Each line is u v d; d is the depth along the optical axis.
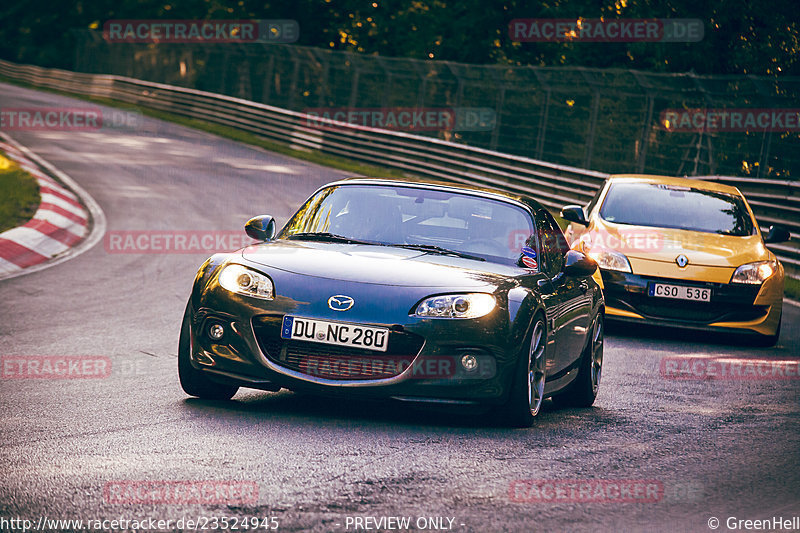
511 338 10.81
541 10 68.88
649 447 10.54
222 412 10.92
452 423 11.20
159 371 13.49
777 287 20.22
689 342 20.19
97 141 61.41
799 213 30.02
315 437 9.88
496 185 48.34
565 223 41.28
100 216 33.72
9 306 18.50
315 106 68.38
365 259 11.42
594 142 46.16
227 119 74.88
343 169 58.38
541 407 13.43
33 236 27.12
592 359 13.79
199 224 33.34
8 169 40.59
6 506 7.23
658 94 41.97
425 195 13.03
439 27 76.88
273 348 10.76
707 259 20.16
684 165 43.59
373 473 8.59
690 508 8.17
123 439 9.46
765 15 58.16
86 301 19.61
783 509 8.32
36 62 124.62
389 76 60.78
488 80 53.28
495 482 8.57
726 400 14.04
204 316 11.03
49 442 9.24
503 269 11.80
